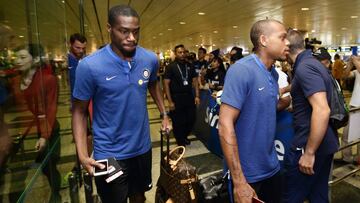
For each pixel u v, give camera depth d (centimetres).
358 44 2209
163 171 192
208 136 282
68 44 290
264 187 159
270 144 152
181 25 1290
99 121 155
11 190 117
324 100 162
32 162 145
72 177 230
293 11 905
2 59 114
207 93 302
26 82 145
